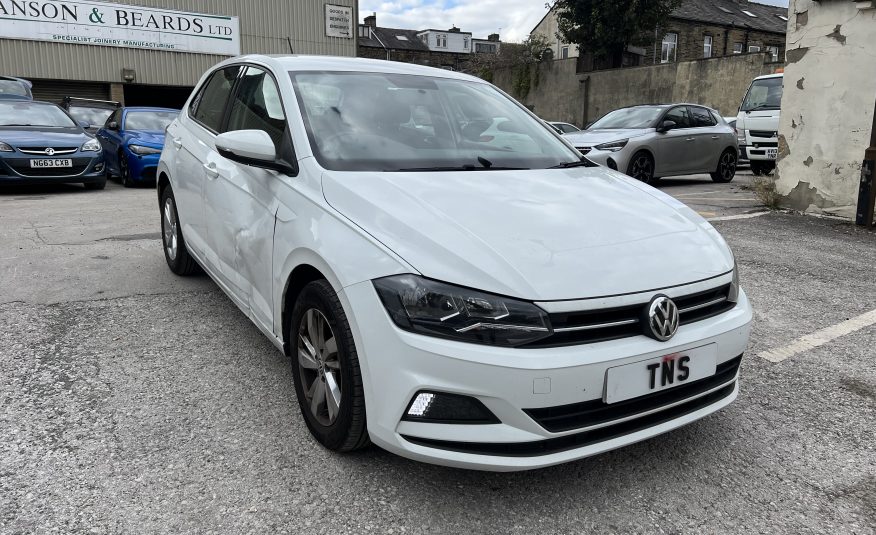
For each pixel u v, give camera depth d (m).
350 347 2.33
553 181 3.06
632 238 2.51
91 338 3.73
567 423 2.16
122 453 2.57
